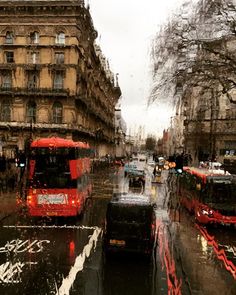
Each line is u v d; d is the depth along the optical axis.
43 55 58.25
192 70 25.05
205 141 64.25
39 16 57.81
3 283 12.87
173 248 17.83
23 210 26.50
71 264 14.97
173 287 12.80
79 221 23.53
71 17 57.50
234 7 23.61
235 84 25.48
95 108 81.75
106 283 13.02
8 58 59.06
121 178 58.12
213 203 22.45
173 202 33.44
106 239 15.85
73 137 58.25
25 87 58.16
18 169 39.22
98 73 85.19
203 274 14.18
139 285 12.91
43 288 12.46
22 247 17.30
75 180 22.80
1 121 58.53
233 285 13.08
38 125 57.78
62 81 58.44
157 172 57.56
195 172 26.50
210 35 24.47
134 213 15.83
